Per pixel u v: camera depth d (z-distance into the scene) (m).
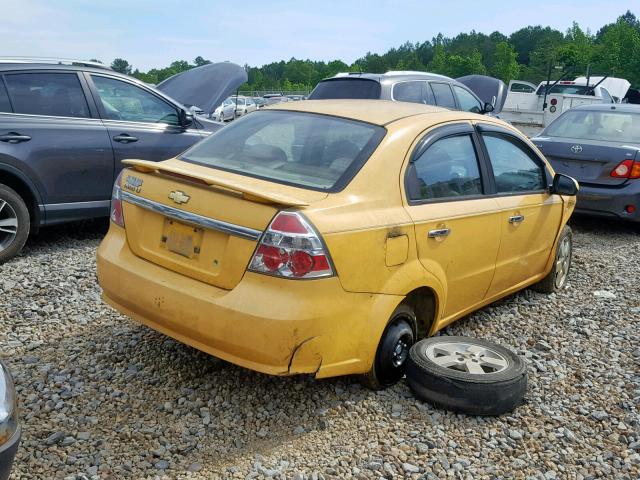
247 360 3.45
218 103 10.77
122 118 6.99
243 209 3.45
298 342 3.38
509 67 90.38
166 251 3.78
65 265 6.18
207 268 3.58
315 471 3.27
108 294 4.07
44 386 3.90
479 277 4.76
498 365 4.04
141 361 4.27
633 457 3.61
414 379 3.96
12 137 6.13
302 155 4.03
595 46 75.19
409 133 4.20
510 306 5.82
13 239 6.13
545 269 5.95
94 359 4.27
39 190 6.35
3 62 6.27
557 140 9.22
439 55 107.44
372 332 3.71
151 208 3.80
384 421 3.77
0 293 5.34
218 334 3.45
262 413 3.76
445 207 4.27
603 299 6.18
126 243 3.98
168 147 7.27
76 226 7.80
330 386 4.08
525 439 3.71
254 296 3.36
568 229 6.24
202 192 3.62
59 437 3.38
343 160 3.92
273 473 3.23
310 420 3.73
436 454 3.49
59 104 6.54
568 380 4.48
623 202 8.61
